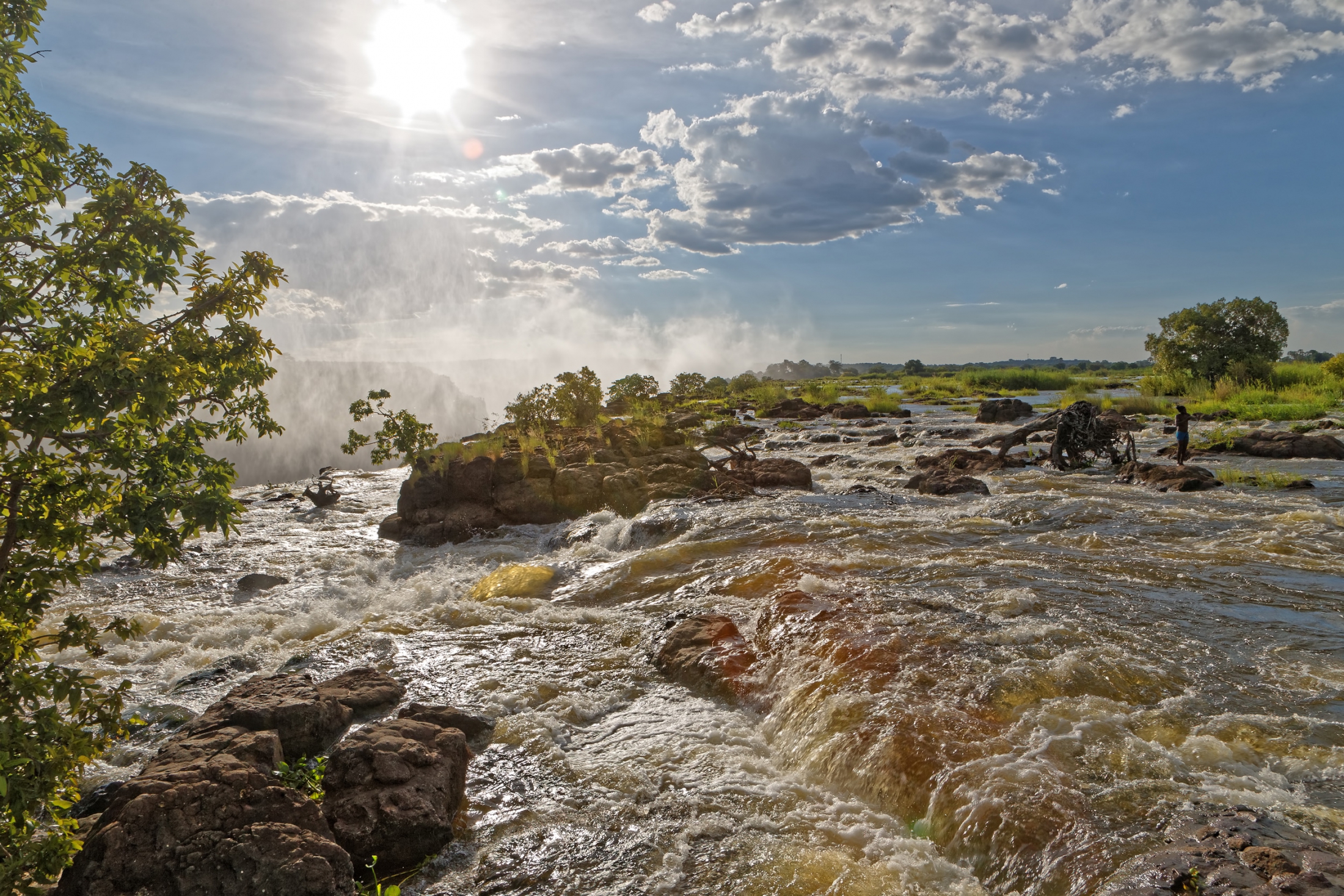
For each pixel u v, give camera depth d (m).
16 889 3.82
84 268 4.34
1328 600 8.40
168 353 4.01
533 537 15.48
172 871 4.18
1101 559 10.40
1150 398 34.97
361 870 4.89
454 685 7.77
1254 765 5.16
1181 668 6.67
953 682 6.47
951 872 4.69
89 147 5.10
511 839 5.22
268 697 6.66
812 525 13.43
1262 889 3.74
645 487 16.97
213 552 15.02
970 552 11.16
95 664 9.06
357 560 14.33
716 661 7.72
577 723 6.98
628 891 4.62
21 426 3.54
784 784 5.79
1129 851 4.33
